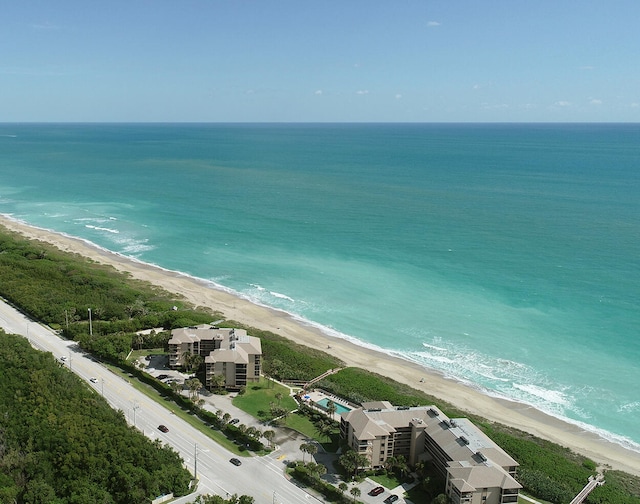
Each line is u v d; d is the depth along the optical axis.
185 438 122.44
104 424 117.62
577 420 140.12
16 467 107.06
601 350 170.00
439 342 177.88
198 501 100.56
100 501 99.00
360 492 106.12
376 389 147.38
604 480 115.62
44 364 140.00
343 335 184.50
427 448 115.81
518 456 121.12
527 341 176.62
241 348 147.88
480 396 149.62
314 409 135.88
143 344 165.50
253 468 113.44
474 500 99.12
